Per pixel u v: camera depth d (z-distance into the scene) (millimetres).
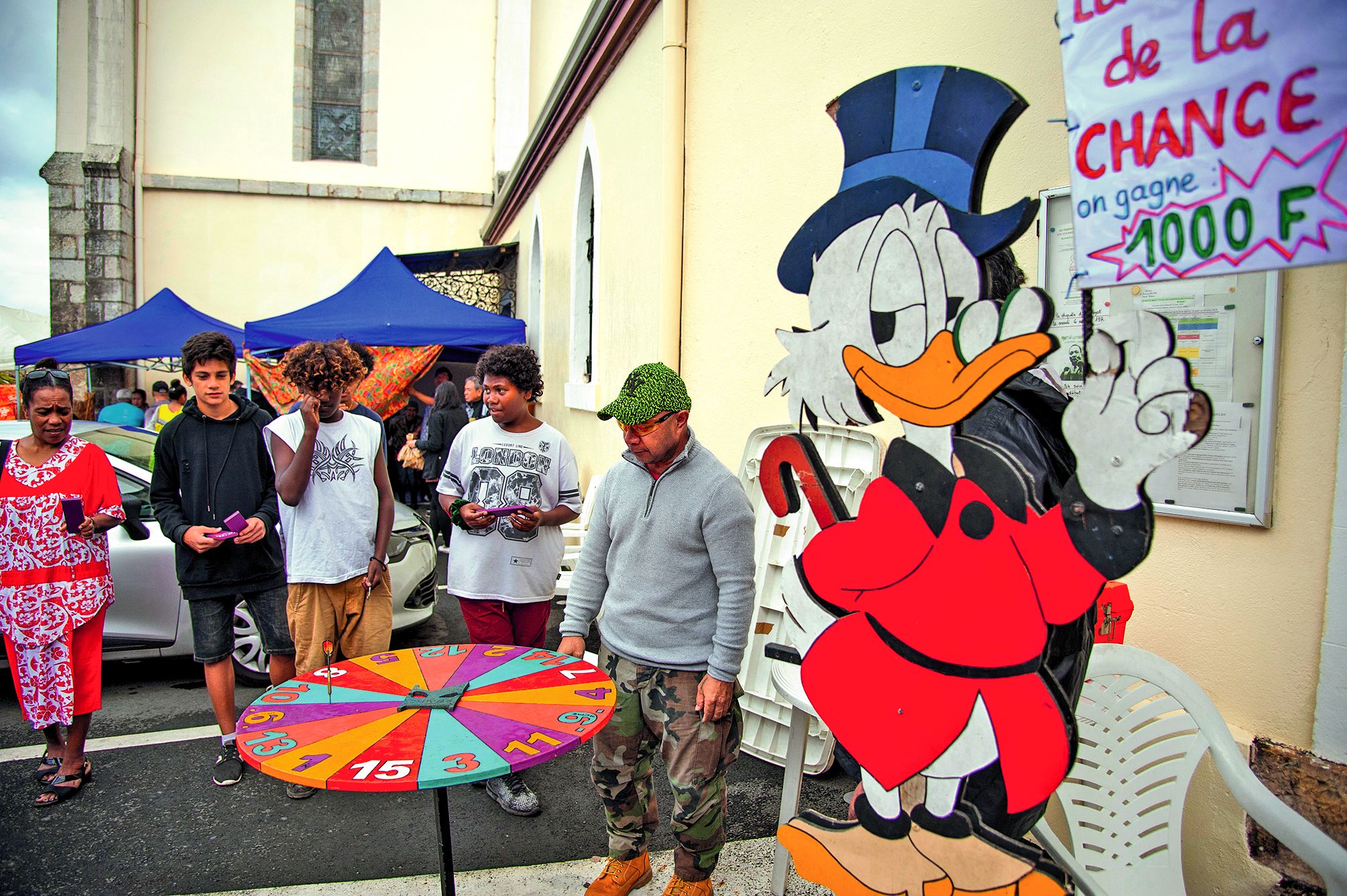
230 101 14992
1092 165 1433
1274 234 1215
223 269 14883
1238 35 1229
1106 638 2148
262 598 3480
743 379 4074
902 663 1812
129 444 5164
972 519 1688
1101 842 1919
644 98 5258
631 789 2443
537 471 3314
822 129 3510
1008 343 1577
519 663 2398
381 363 9273
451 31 15727
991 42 2682
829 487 2002
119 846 2971
